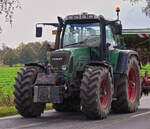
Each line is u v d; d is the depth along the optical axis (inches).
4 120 408.5
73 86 432.1
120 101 474.3
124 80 474.3
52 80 416.5
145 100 679.1
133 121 393.1
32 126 358.9
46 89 414.6
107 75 431.5
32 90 428.8
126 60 476.7
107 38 469.1
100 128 341.7
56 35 470.9
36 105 433.7
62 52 430.9
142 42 620.4
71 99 448.1
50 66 431.8
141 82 523.2
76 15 459.5
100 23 454.0
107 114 432.5
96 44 453.1
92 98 404.5
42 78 420.5
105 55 458.6
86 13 459.8
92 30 458.9
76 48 442.3
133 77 503.8
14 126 359.9
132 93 499.2
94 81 408.5
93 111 405.7
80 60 441.1
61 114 469.1
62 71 426.6
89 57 453.7
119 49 496.7
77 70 436.8
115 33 451.2
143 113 475.5
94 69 418.0
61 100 414.3
